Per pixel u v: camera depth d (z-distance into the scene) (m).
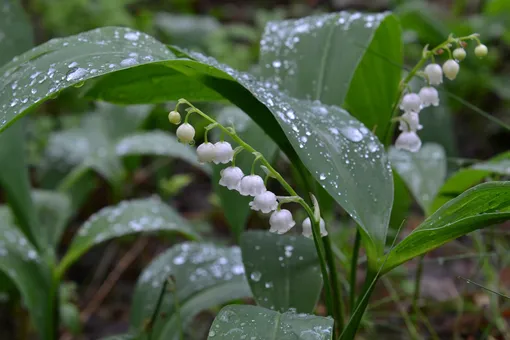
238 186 0.39
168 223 0.51
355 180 0.39
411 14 0.70
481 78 0.92
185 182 0.74
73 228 0.81
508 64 1.04
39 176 0.77
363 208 0.39
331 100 0.44
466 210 0.38
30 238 0.51
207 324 0.57
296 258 0.43
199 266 0.48
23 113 0.38
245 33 1.02
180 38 0.99
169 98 0.44
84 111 0.98
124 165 0.75
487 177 0.51
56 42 0.40
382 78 0.47
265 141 0.49
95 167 0.72
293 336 0.36
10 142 0.50
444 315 0.56
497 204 0.38
